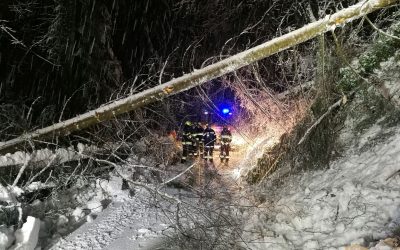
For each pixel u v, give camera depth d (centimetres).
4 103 1021
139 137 1185
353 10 651
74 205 836
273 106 984
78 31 1188
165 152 1153
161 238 654
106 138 1039
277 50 699
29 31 1157
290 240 571
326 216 593
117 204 852
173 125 1362
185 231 632
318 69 787
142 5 1689
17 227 658
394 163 624
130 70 1650
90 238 671
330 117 782
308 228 590
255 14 1642
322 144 782
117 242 649
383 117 763
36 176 779
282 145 920
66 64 1170
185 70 1449
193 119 1356
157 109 1220
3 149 823
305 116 819
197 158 1297
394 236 489
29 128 905
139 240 652
